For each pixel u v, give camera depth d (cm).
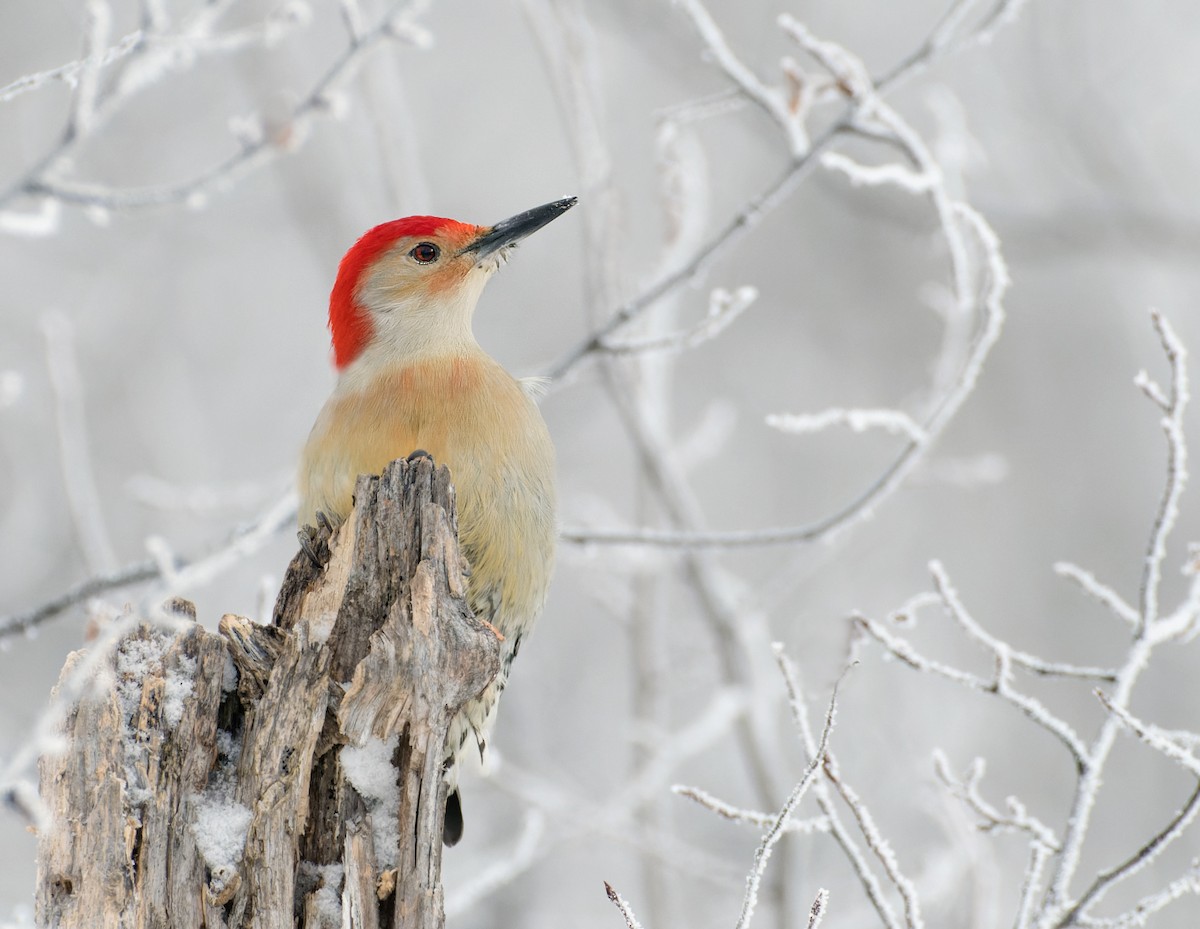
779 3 2038
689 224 1256
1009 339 2252
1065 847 690
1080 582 754
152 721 600
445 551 638
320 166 1725
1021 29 2111
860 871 680
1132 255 1895
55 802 585
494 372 905
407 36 982
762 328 2345
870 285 2362
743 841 1605
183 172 2114
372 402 868
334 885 599
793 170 1034
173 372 2011
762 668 1332
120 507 1855
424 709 610
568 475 2170
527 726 1617
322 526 757
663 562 1362
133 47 865
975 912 948
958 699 1816
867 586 2000
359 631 636
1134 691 1864
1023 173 2038
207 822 592
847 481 2200
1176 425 729
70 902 575
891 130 1023
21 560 1769
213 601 1808
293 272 2261
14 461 1847
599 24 1783
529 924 1480
